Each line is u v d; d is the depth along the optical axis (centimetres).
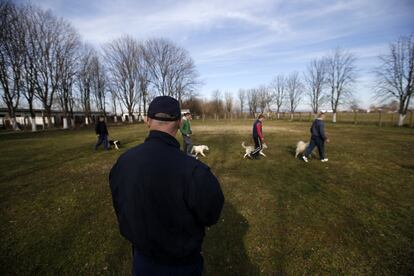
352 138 1328
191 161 121
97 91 3947
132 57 3994
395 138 1317
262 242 303
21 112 3975
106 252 288
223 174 618
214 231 332
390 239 303
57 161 816
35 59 2439
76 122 3972
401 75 2350
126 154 127
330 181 541
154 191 112
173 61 4575
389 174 590
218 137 1477
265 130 1981
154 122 127
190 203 115
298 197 449
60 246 301
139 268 128
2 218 380
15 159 857
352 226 337
